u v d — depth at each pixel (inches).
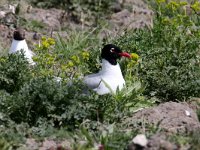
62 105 470.9
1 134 439.2
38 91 473.4
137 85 530.6
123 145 414.9
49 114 465.1
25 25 725.3
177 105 500.4
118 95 497.4
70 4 783.1
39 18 753.6
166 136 426.6
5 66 514.3
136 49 599.2
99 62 585.6
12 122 455.8
